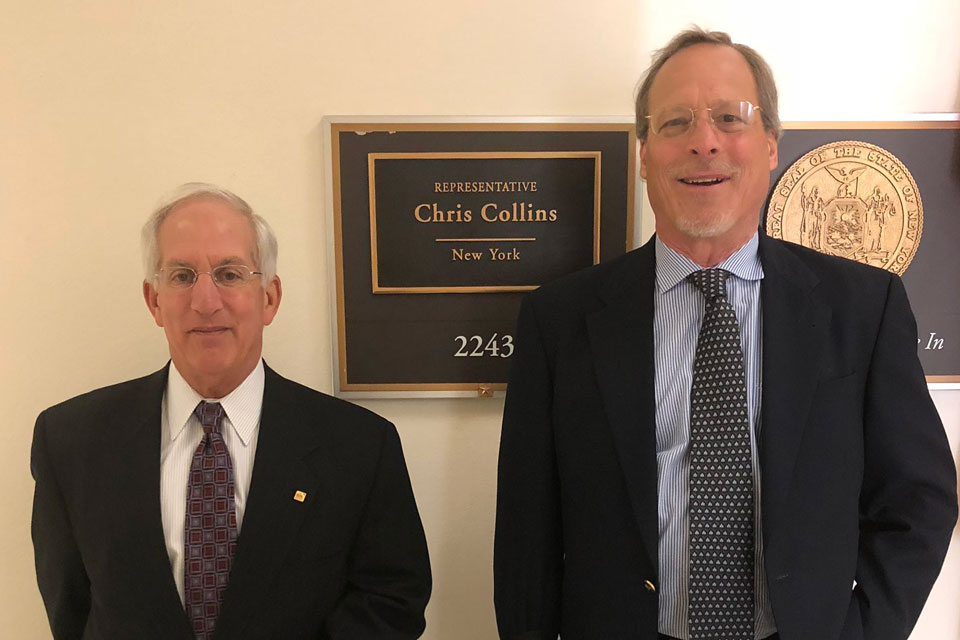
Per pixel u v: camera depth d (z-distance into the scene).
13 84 1.17
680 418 0.91
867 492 0.97
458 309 1.22
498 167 1.19
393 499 1.03
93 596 0.93
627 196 1.20
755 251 0.98
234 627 0.89
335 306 1.21
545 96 1.20
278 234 1.22
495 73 1.19
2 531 1.25
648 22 1.19
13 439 1.24
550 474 0.99
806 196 1.21
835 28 1.20
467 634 1.31
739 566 0.87
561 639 1.00
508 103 1.20
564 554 0.98
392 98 1.19
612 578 0.90
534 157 1.19
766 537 0.84
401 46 1.18
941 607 1.32
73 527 0.94
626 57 1.19
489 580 1.30
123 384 1.04
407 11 1.18
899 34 1.20
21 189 1.20
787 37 1.20
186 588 0.90
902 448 0.92
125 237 1.21
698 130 0.91
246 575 0.90
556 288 1.04
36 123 1.18
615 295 0.98
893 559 0.93
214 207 0.92
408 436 1.27
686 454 0.90
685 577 0.89
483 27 1.18
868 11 1.19
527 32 1.18
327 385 1.25
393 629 0.98
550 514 1.00
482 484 1.28
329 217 1.19
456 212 1.20
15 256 1.21
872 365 0.93
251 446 0.97
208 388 0.96
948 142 1.20
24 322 1.22
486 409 1.26
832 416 0.89
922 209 1.21
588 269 1.05
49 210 1.20
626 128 1.18
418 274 1.21
